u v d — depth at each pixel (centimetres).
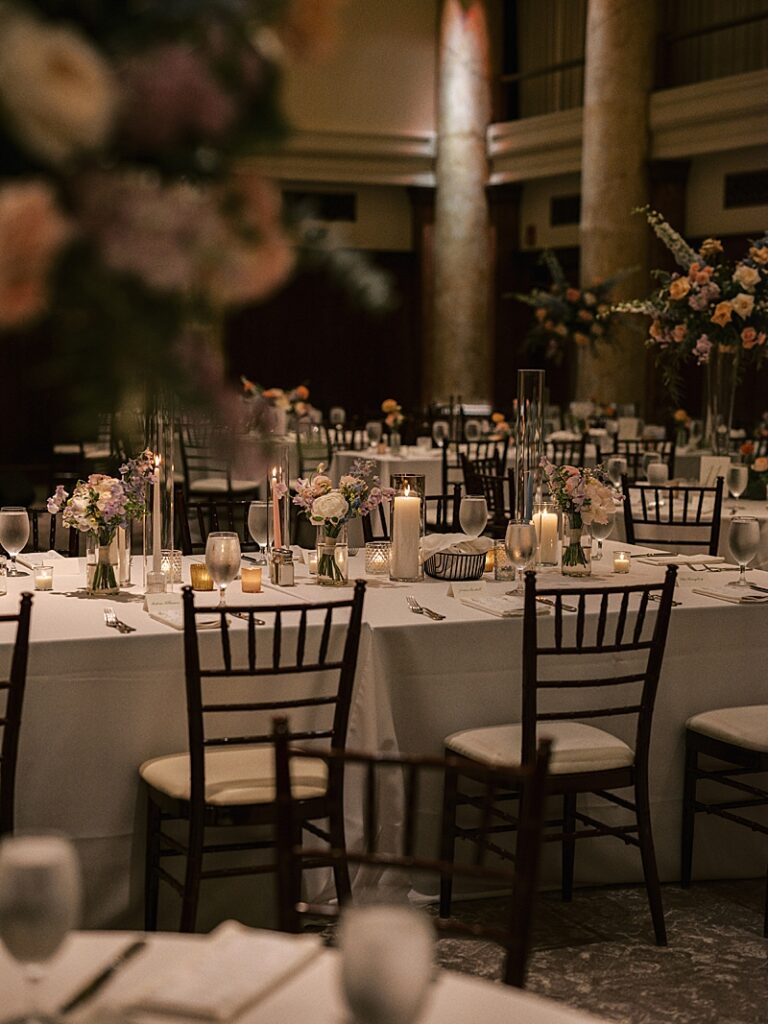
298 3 131
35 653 329
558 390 1598
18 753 330
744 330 684
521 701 379
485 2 1538
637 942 359
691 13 1379
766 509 636
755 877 411
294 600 396
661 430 1102
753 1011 319
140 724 342
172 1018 142
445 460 789
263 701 355
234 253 127
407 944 124
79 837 338
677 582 433
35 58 111
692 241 1351
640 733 355
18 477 1071
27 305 118
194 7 127
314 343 1650
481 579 437
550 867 393
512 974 187
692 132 1298
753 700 401
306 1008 145
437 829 377
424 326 1627
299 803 321
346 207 1616
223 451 137
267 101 131
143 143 124
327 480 425
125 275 124
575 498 430
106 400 129
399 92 1570
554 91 1538
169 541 402
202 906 355
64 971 152
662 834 398
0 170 121
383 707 362
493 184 1554
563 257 1533
